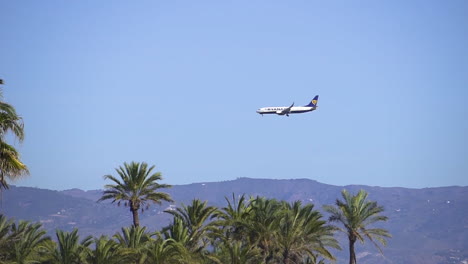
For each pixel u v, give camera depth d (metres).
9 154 75.12
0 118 76.12
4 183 75.81
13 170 75.62
